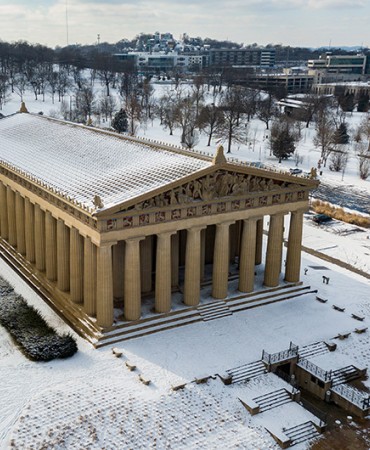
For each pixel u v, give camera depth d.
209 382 52.97
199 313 64.19
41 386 50.59
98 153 71.06
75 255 62.06
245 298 68.69
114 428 46.16
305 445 46.91
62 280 66.31
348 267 85.38
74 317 62.22
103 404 48.66
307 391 56.78
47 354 54.50
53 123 90.25
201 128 186.50
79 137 79.19
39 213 70.06
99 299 57.75
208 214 61.78
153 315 61.72
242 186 62.91
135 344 58.06
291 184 67.56
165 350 57.38
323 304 70.69
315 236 101.12
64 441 44.38
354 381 56.34
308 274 80.31
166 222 58.84
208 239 76.12
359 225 109.56
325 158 159.75
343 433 49.09
